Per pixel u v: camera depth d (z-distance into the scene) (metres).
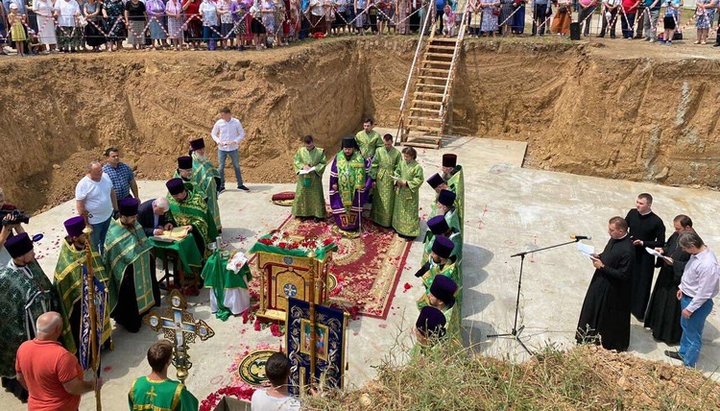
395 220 11.97
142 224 9.62
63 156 15.20
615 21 21.12
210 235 10.30
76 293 7.47
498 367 5.55
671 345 8.46
